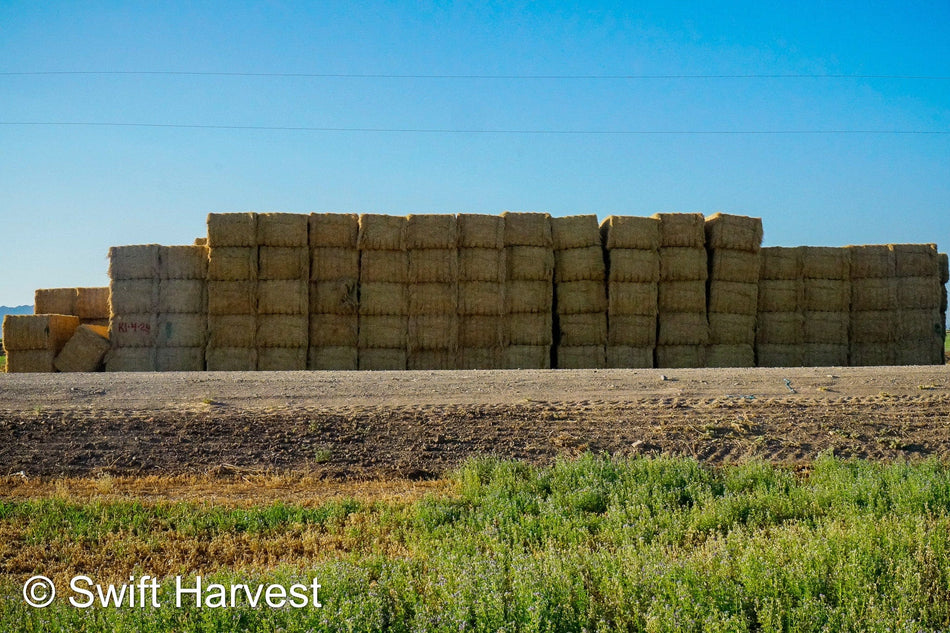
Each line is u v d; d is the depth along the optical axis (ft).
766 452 40.78
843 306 89.71
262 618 19.21
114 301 83.10
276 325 80.79
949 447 41.14
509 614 19.10
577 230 84.99
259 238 80.89
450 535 27.48
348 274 81.82
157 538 27.68
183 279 82.53
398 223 82.07
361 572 22.09
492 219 82.99
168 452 39.60
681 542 26.68
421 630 18.21
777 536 25.17
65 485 35.09
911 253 89.25
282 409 46.42
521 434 42.68
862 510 29.19
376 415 45.21
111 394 50.21
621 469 35.53
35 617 19.92
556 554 23.57
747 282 87.20
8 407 46.85
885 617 18.53
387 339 82.23
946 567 21.49
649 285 84.38
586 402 48.29
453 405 47.32
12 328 82.02
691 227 85.30
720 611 19.25
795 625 18.35
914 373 57.36
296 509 30.89
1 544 27.25
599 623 18.72
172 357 82.33
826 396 49.78
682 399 49.01
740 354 86.74
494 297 82.94
